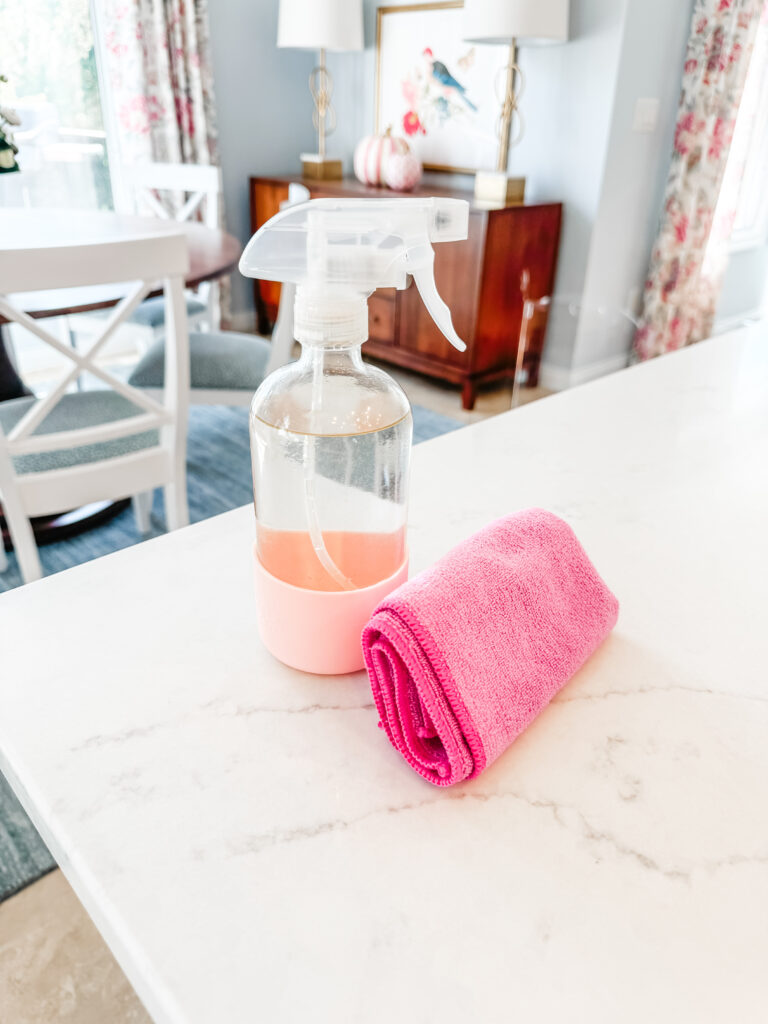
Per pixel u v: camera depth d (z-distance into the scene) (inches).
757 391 36.8
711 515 25.0
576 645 16.7
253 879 12.7
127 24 111.5
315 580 16.6
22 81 116.3
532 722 16.0
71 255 45.1
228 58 129.4
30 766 14.7
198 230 87.4
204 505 83.0
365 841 13.4
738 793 14.7
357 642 16.8
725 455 29.6
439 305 14.8
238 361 76.4
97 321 96.3
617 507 25.3
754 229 161.3
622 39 100.5
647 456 29.3
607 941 11.9
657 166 119.1
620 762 15.3
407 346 120.6
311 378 16.0
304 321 14.7
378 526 17.1
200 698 16.6
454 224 15.1
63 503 54.4
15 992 37.9
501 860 13.1
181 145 125.6
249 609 19.7
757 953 11.8
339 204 14.1
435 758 14.4
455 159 127.4
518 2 92.5
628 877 12.9
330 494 16.5
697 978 11.4
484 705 14.3
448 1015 10.7
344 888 12.5
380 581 16.9
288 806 14.1
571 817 14.0
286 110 142.4
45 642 18.2
